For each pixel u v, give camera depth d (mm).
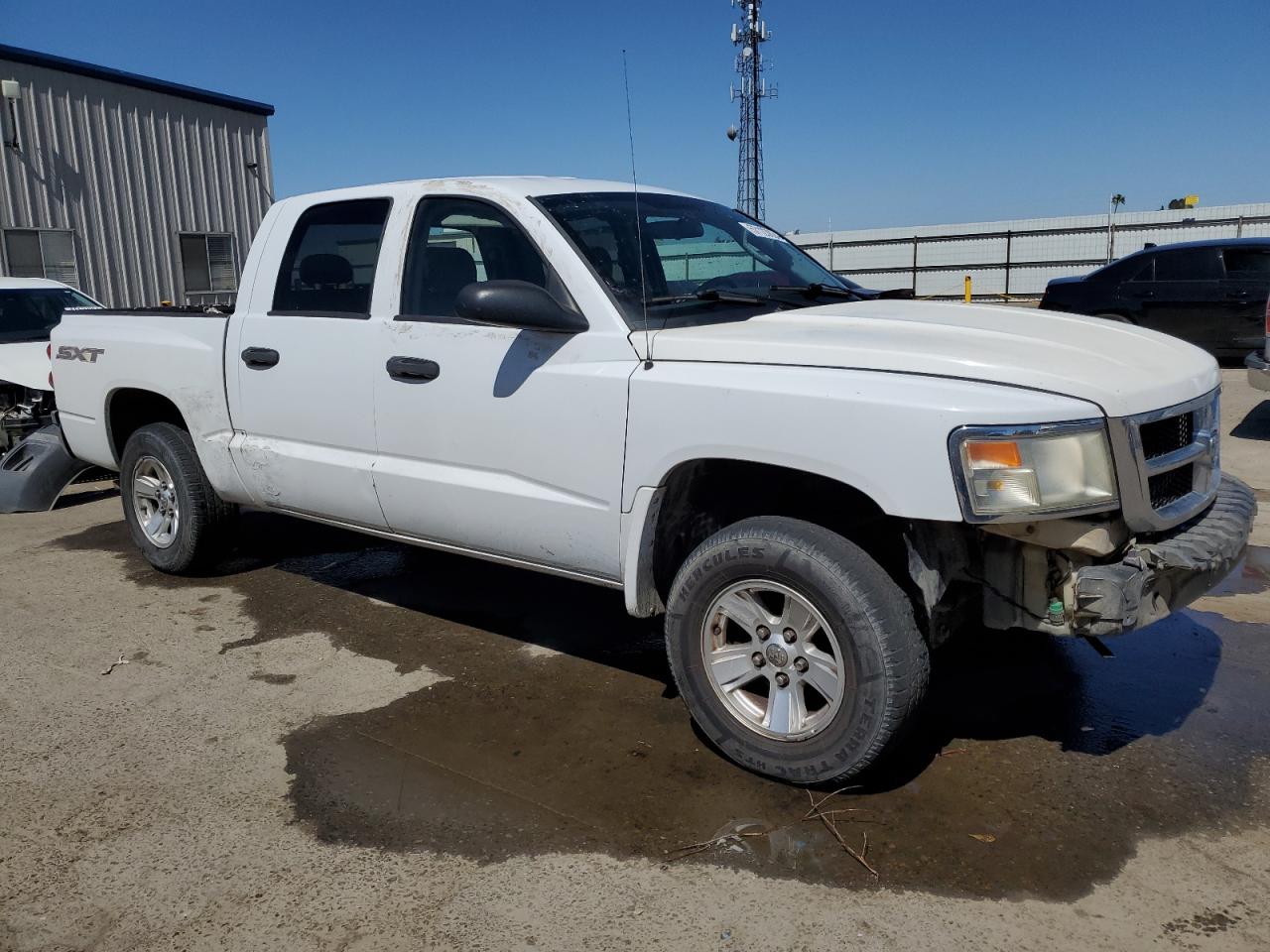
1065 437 2789
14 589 5324
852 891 2693
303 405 4383
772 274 4246
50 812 3129
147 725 3721
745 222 4648
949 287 31188
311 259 4438
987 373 2873
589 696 3939
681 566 3561
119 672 4203
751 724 3242
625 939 2525
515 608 4938
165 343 5016
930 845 2895
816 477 3275
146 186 17984
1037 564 2980
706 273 4059
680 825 3025
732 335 3285
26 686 4066
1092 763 3355
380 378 4055
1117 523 2896
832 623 2990
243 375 4621
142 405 5621
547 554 3719
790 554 3031
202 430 4898
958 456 2758
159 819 3088
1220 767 3316
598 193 4047
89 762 3447
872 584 2941
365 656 4355
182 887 2758
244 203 19781
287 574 5512
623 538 3451
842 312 3715
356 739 3604
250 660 4320
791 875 2768
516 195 3793
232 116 19375
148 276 18156
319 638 4574
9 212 16094
